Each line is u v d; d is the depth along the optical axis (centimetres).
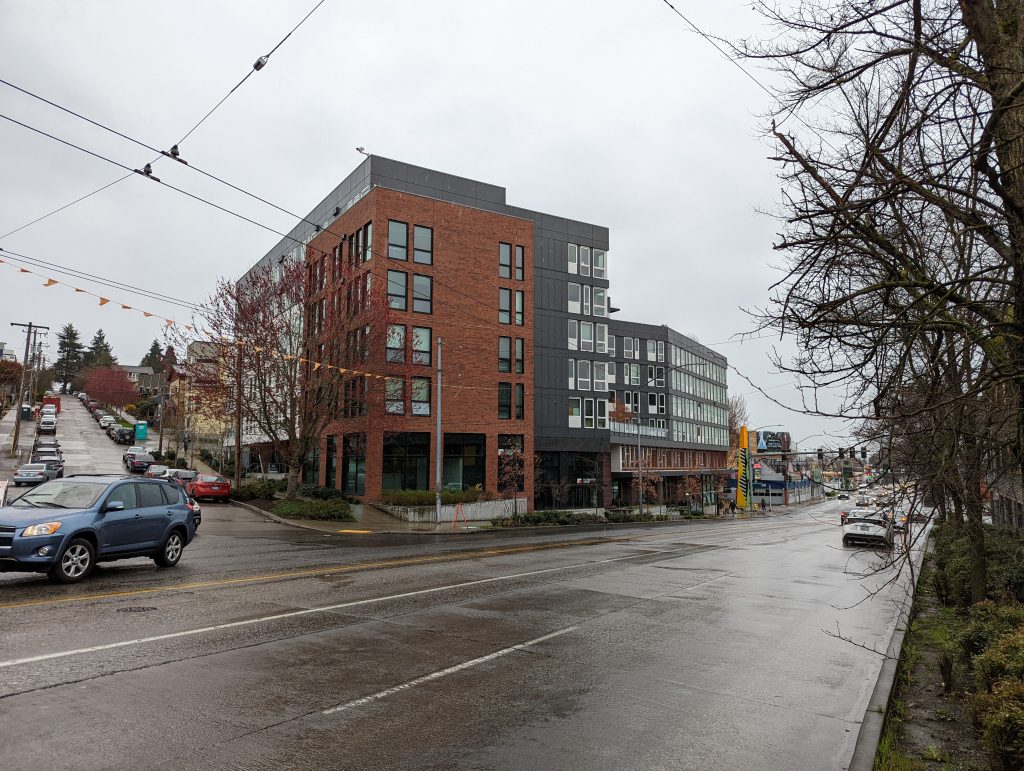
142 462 5056
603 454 5141
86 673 648
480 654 803
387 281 3612
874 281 686
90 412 10438
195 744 498
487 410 3969
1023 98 470
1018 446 597
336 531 2638
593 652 840
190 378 3347
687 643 919
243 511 3167
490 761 497
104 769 448
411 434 3659
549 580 1432
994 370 511
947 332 607
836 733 591
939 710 721
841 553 2467
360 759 489
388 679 686
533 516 3772
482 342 3984
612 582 1450
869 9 516
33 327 5962
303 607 1014
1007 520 2480
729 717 623
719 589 1436
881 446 657
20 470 3991
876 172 542
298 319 3403
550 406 4791
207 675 663
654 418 6862
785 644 946
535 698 651
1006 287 603
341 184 4406
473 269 3972
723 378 8988
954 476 672
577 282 5038
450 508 3422
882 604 1398
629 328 6725
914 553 2645
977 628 905
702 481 7762
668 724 596
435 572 1471
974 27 497
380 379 3173
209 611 949
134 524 1247
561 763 499
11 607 909
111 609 927
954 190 495
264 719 557
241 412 3266
